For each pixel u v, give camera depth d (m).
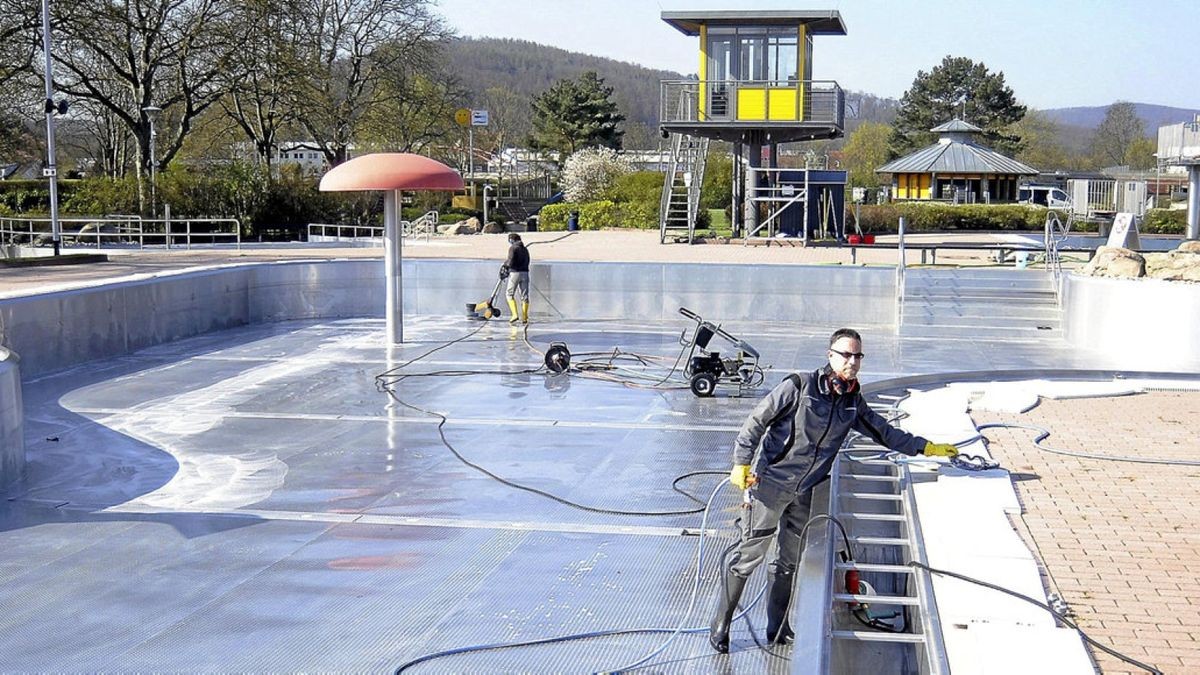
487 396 13.77
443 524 8.37
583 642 6.11
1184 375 12.36
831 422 5.61
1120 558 6.18
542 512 8.70
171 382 14.79
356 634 6.25
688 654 5.94
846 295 21.09
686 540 7.96
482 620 6.44
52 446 11.05
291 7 44.50
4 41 37.94
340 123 53.72
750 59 33.81
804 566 5.43
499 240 36.59
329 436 11.48
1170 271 18.20
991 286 20.95
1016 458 8.49
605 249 30.09
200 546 7.86
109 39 41.38
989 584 5.59
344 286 22.53
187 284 19.33
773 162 37.16
